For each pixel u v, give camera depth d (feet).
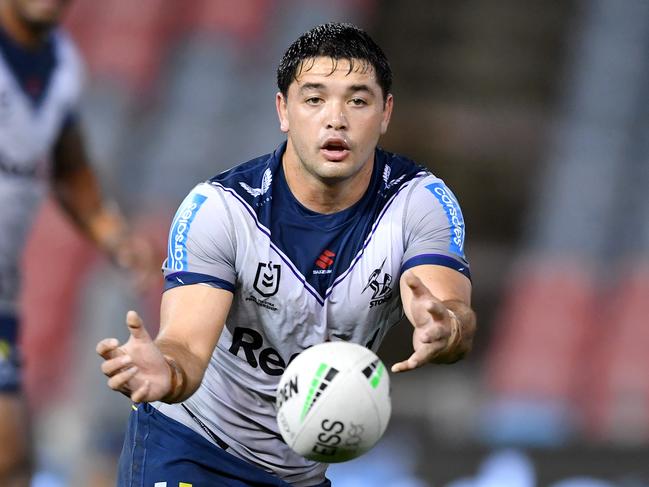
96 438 111.34
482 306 173.88
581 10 216.54
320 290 46.50
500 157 200.03
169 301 45.27
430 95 207.51
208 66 207.00
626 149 196.24
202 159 193.36
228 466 51.13
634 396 157.79
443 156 202.28
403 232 46.32
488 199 197.06
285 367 49.06
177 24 213.66
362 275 46.42
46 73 76.64
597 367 162.61
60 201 82.23
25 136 75.46
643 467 97.14
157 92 203.72
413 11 216.33
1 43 73.77
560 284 173.27
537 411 156.15
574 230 183.73
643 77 206.90
